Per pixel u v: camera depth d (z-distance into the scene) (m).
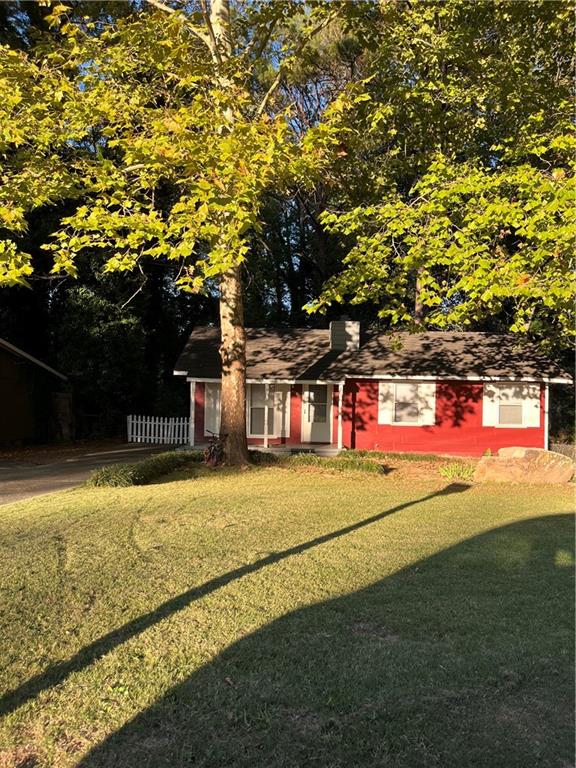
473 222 9.48
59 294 25.09
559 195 8.52
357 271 10.70
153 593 4.87
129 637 4.02
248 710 3.10
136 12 13.61
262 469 13.01
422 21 12.22
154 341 28.44
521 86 11.84
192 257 16.52
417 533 7.10
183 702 3.18
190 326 30.31
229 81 9.76
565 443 22.02
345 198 14.15
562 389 23.94
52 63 9.92
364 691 3.29
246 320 28.36
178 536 6.79
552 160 11.74
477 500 9.62
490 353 19.39
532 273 9.85
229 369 13.62
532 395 18.47
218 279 15.43
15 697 3.27
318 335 21.97
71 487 11.47
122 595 4.82
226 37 11.05
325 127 8.09
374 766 2.65
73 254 8.08
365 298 11.30
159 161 7.93
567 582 5.24
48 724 3.00
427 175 10.55
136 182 9.30
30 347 25.78
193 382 19.48
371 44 12.51
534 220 8.91
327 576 5.34
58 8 9.75
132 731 2.94
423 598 4.79
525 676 3.48
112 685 3.37
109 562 5.73
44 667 3.60
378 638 4.02
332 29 17.12
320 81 19.62
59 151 10.52
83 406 25.06
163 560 5.81
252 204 7.45
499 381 18.42
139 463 12.30
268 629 4.13
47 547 6.23
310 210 23.75
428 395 18.75
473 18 12.35
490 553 6.20
